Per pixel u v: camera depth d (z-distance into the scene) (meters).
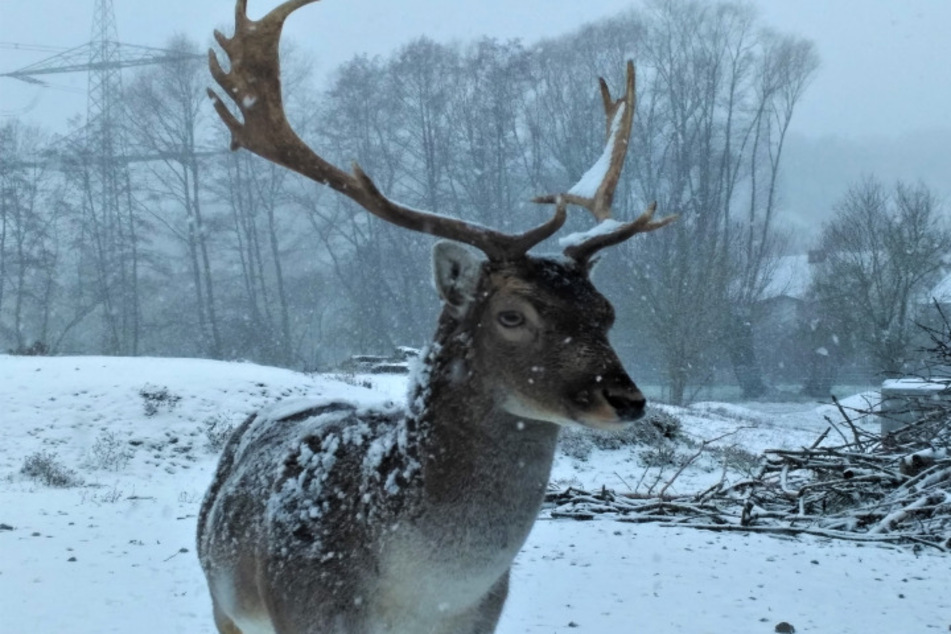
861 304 43.75
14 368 24.16
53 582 8.27
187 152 57.50
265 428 5.20
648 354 46.97
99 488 16.91
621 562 8.70
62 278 59.78
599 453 20.11
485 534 4.03
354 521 4.14
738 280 50.53
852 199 46.16
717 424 28.03
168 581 8.37
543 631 6.63
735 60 56.72
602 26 55.16
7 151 58.00
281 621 4.26
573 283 4.15
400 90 56.34
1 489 16.44
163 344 58.53
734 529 10.39
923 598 7.53
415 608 4.08
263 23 4.60
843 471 11.90
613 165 4.96
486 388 4.03
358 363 35.88
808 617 6.98
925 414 14.40
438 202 56.41
